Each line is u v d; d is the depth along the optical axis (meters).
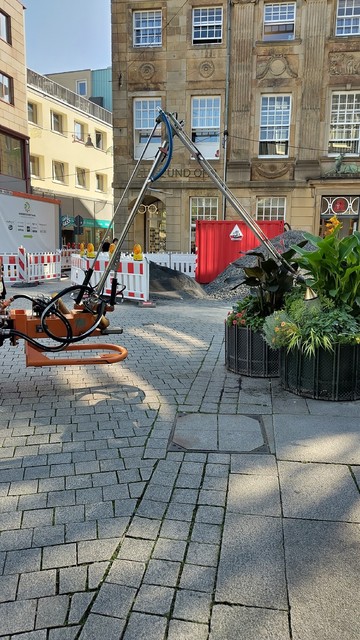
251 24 20.47
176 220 21.89
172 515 2.75
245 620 2.00
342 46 20.06
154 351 6.79
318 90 20.39
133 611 2.05
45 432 3.92
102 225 36.94
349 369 4.48
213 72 21.08
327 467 3.29
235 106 21.03
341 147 20.81
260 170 21.14
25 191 26.98
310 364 4.56
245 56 20.70
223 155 21.31
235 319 5.50
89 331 4.59
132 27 21.47
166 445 3.67
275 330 4.66
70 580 2.23
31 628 1.97
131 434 3.88
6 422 4.12
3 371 5.72
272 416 4.21
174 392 4.92
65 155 33.47
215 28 21.00
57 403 4.60
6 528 2.63
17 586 2.19
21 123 26.45
